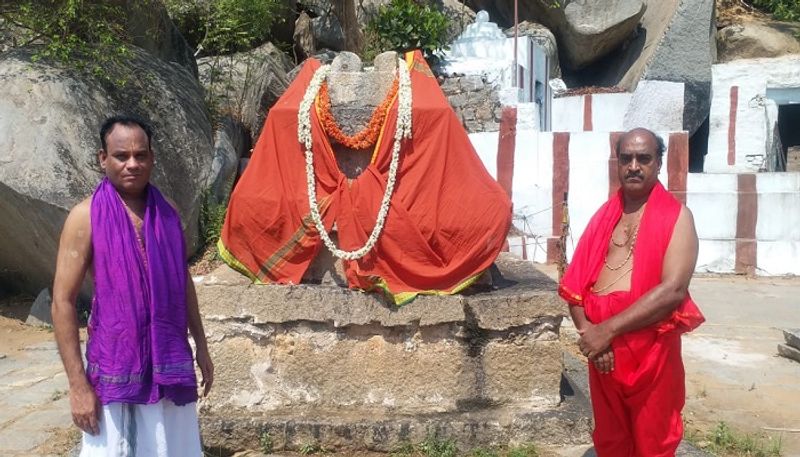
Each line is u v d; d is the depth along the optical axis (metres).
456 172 4.31
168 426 2.88
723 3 18.84
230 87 12.17
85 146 7.83
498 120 12.38
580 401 4.47
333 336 4.35
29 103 7.86
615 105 15.12
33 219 7.61
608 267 3.29
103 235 2.76
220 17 12.52
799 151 16.91
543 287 4.55
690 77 15.39
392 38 12.71
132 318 2.76
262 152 4.41
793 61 15.20
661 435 3.17
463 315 4.24
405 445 4.09
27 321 7.95
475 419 4.17
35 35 8.88
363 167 4.47
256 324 4.33
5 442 4.68
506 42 13.51
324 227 4.32
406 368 4.34
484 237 4.29
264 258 4.42
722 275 11.12
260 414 4.31
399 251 4.27
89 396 2.73
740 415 5.29
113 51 8.74
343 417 4.23
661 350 3.11
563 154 11.19
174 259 2.90
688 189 11.18
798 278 10.90
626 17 16.44
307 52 14.12
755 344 7.32
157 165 8.59
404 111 4.23
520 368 4.36
